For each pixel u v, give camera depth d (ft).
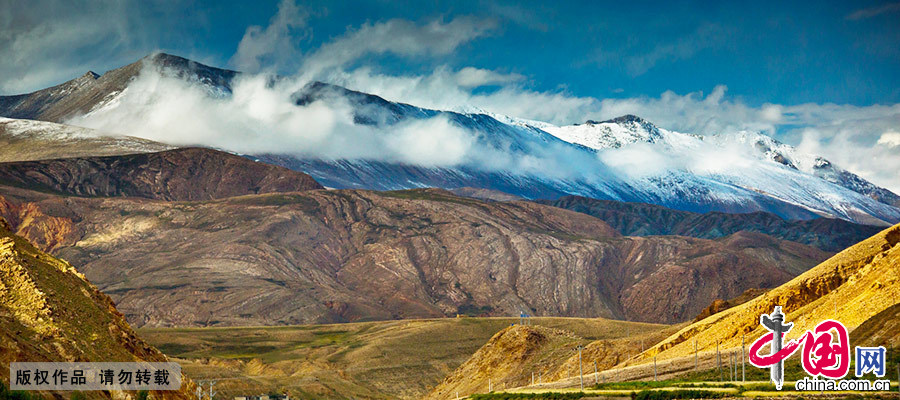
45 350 336.08
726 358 583.99
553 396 564.30
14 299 354.13
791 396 437.99
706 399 465.06
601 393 533.14
